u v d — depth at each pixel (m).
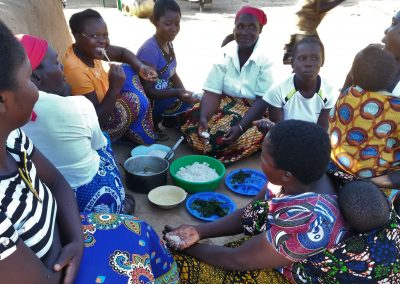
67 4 9.84
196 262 1.82
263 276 1.66
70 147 1.99
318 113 3.17
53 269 1.28
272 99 3.16
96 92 2.94
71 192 1.59
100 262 1.43
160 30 3.48
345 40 7.23
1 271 1.06
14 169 1.22
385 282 1.47
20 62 1.04
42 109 1.87
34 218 1.22
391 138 2.12
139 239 1.56
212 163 3.12
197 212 2.66
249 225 1.79
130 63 3.50
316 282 1.55
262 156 1.57
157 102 3.66
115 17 8.83
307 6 4.70
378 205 1.41
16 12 3.41
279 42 7.11
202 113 3.39
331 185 1.63
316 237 1.44
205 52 6.35
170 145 3.60
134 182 2.85
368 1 10.62
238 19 3.26
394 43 2.37
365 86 2.08
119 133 3.33
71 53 2.87
